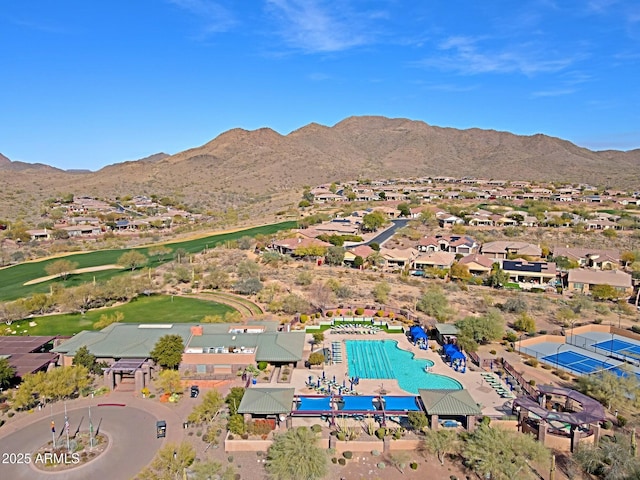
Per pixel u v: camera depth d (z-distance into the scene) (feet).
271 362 206.59
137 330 212.23
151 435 151.74
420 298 309.83
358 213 653.71
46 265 426.10
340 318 271.69
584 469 136.26
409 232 531.91
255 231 586.45
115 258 458.91
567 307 293.43
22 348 207.92
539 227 564.30
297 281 343.87
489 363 210.18
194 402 174.19
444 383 191.83
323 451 139.03
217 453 144.36
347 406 168.86
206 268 393.70
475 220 586.04
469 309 292.40
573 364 213.66
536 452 135.13
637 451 141.28
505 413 165.89
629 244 480.64
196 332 211.41
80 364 188.65
